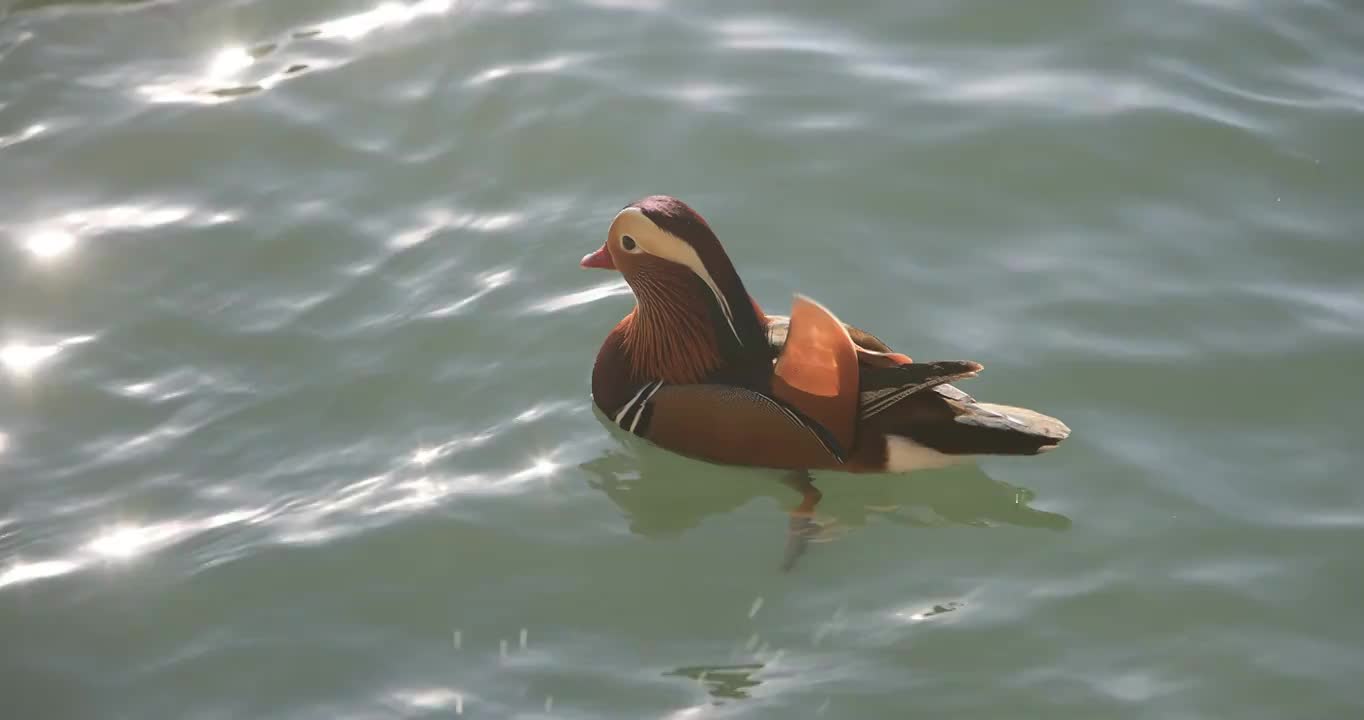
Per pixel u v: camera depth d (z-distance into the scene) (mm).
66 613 10133
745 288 11805
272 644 9789
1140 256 12953
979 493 10875
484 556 10445
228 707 9359
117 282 13367
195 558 10523
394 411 11828
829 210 13594
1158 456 10922
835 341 10250
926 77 15289
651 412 11328
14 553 10656
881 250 13094
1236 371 11680
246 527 10766
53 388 12234
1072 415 11289
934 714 8969
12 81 15891
